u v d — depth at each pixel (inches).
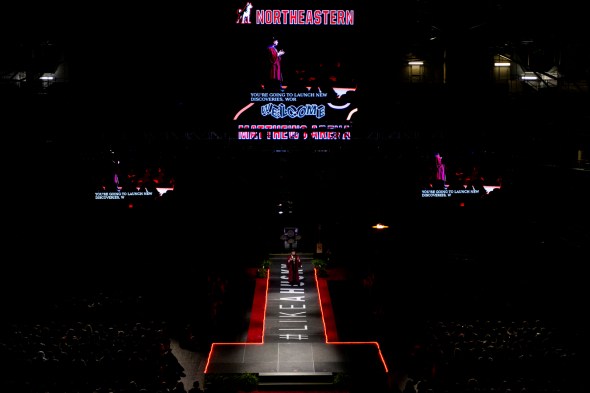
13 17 1359.5
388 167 1382.9
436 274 1355.8
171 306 1261.1
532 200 1322.6
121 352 960.9
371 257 1466.5
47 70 1413.6
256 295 1417.3
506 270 1343.5
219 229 1440.7
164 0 1348.4
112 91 1366.9
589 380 914.7
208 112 1344.7
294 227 1718.8
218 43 1336.1
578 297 1200.2
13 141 1256.2
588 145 1261.1
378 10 1337.4
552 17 1305.4
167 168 1353.3
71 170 1322.6
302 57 1325.0
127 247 1374.3
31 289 1259.2
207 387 978.1
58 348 968.9
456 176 1348.4
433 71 1483.8
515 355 964.0
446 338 1033.5
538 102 1331.2
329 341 1159.0
